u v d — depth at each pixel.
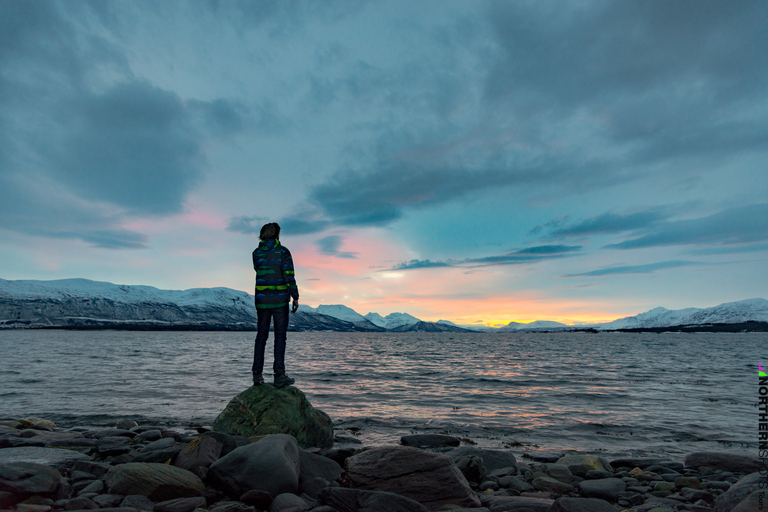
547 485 6.73
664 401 19.17
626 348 102.62
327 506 4.14
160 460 5.55
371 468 5.19
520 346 116.00
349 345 116.19
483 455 8.45
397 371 34.56
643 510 5.15
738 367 42.53
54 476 4.44
